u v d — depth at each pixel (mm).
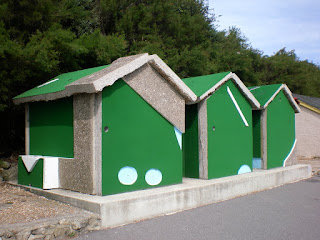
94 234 5125
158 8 17609
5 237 4430
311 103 17172
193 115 8406
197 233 5312
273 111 10398
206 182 7660
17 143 10859
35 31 10406
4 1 9391
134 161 6594
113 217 5551
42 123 7441
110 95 6242
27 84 9570
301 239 5191
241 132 9125
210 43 22344
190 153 8453
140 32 17062
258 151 10188
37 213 5395
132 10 16703
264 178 9125
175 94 7332
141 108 6742
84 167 6262
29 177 7188
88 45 10602
